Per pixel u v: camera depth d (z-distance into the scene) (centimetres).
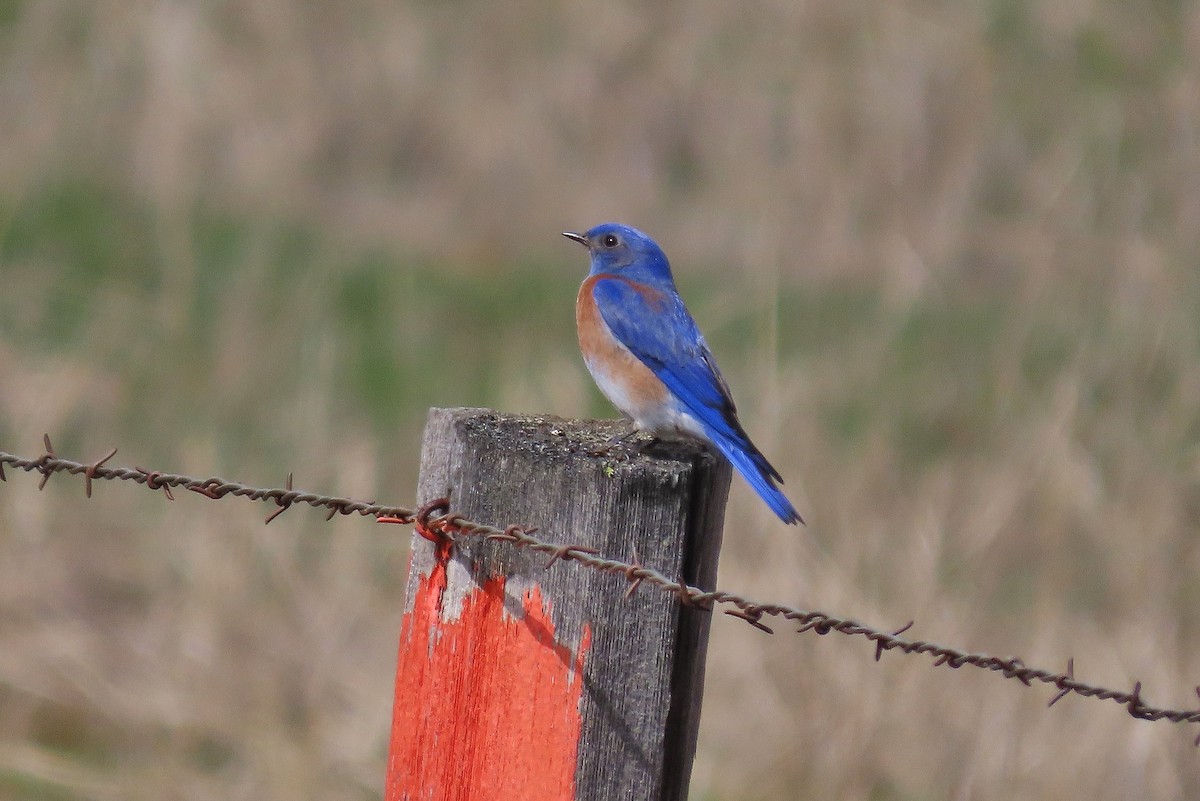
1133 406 1205
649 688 546
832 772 935
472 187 2153
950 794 924
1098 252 1474
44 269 1750
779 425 1188
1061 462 1139
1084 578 1103
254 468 1306
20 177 1970
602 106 2220
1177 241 1414
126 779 981
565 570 545
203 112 2102
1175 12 1881
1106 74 1859
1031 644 1016
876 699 949
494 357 1639
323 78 2195
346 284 1817
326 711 1045
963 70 1942
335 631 1102
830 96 1997
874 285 1730
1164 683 964
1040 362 1402
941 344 1545
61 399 1399
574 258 2009
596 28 2306
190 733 1022
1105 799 912
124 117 2092
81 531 1248
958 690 966
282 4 2255
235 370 1502
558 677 547
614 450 568
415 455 1404
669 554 549
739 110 2103
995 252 1733
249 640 1092
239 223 1905
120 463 1348
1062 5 1958
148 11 2203
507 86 2264
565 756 548
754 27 2245
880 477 1218
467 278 1905
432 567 567
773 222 1642
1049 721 955
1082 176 1591
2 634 1091
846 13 2134
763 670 980
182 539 1205
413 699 573
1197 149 1555
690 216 2066
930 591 1014
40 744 1017
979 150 1836
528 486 553
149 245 1830
